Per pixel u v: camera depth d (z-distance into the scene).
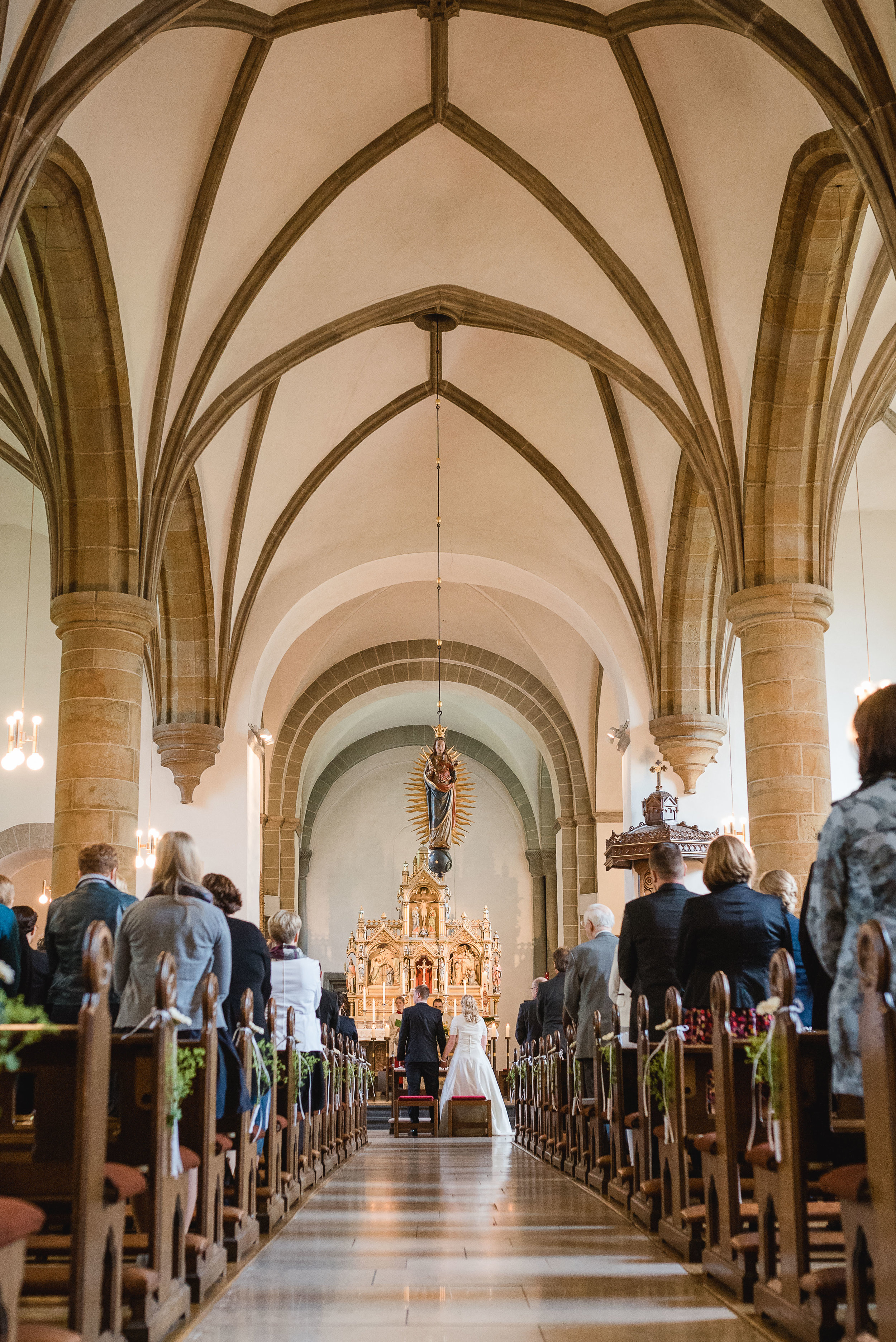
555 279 16.28
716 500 15.55
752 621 15.07
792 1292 4.54
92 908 7.02
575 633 26.38
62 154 11.97
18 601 22.94
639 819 20.14
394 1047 28.56
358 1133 16.00
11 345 15.28
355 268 16.27
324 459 19.81
